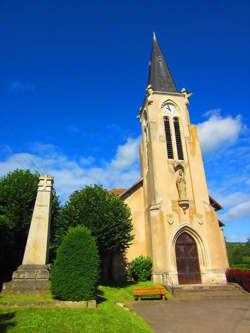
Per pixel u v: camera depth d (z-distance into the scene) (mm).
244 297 14414
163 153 21266
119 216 17406
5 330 6039
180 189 19984
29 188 18453
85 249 9742
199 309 11406
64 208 17875
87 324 6832
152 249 18703
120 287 16078
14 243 17516
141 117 26375
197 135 22469
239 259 47750
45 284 10000
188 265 18453
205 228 19250
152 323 9031
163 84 25281
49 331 6180
